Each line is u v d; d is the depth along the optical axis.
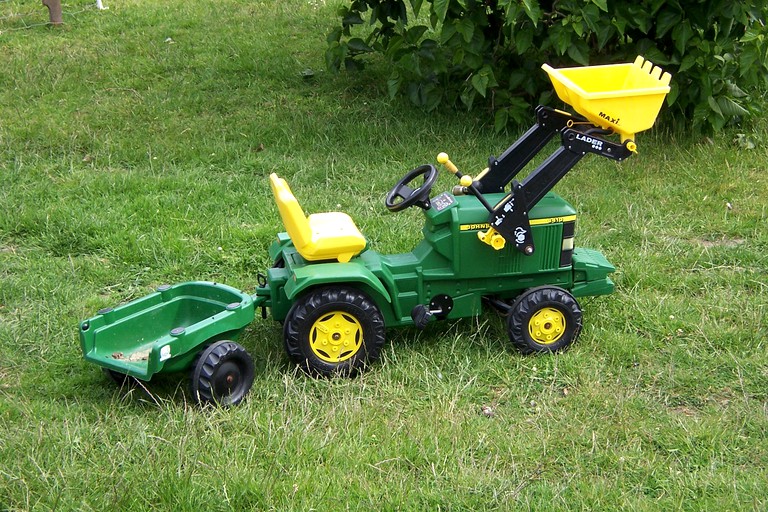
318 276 4.74
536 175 4.81
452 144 6.48
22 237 5.70
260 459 4.44
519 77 6.50
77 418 4.58
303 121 6.70
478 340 5.05
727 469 4.44
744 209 5.91
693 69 6.38
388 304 4.91
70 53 7.71
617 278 5.38
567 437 4.55
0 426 4.55
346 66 6.89
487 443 4.52
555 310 4.93
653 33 6.48
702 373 4.86
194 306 4.92
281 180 4.85
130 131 6.65
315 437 4.50
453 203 4.89
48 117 6.75
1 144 6.44
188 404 4.68
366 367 4.86
